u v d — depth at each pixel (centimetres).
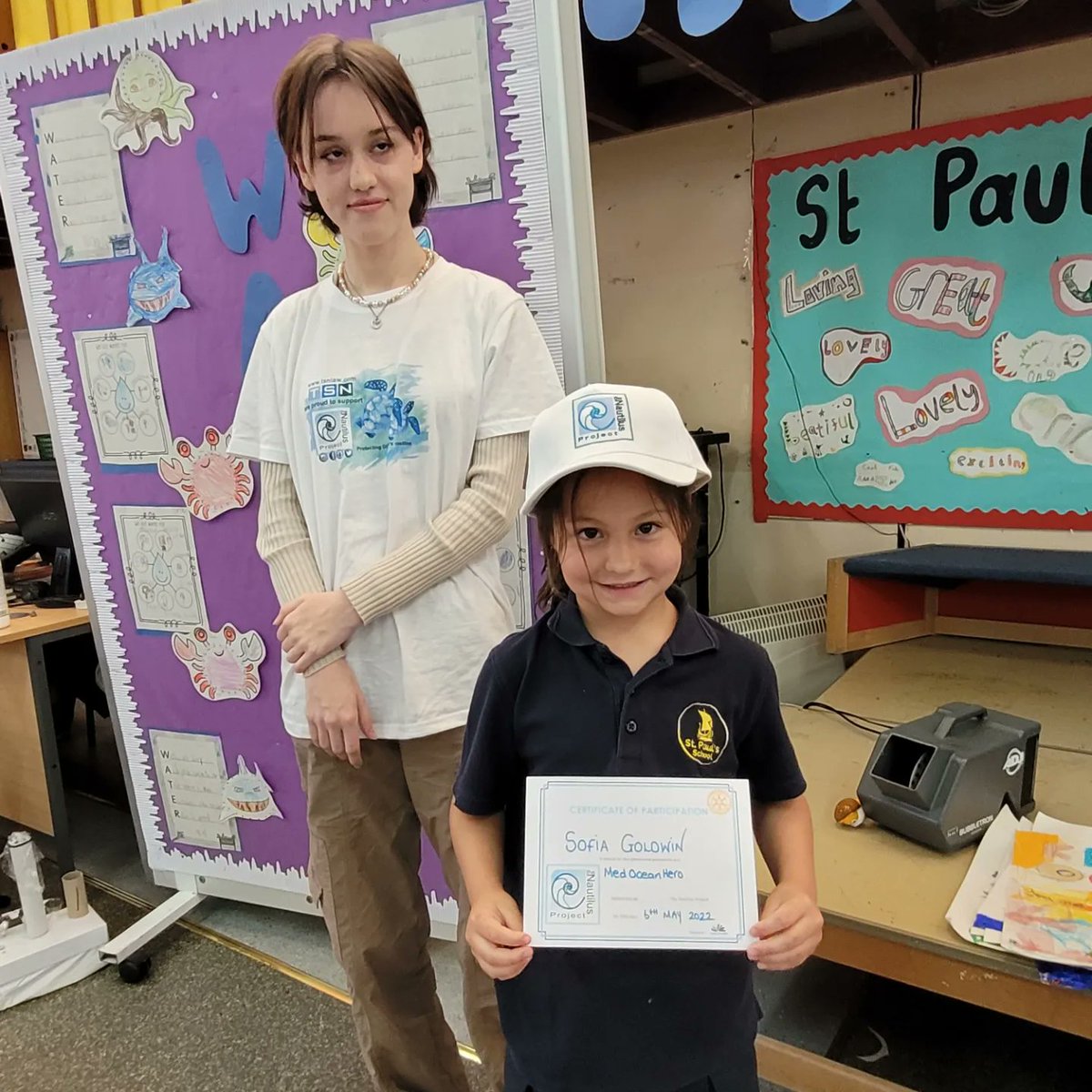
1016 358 227
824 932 127
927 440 242
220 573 177
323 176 108
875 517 253
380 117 105
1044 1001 111
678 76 253
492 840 94
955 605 243
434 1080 134
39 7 198
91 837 247
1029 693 200
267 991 178
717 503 279
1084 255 214
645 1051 86
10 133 169
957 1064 149
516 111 135
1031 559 211
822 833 147
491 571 121
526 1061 90
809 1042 155
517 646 91
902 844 142
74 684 278
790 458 263
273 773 185
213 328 165
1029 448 229
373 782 122
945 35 217
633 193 275
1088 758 168
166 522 179
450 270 118
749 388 268
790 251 251
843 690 208
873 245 239
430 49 137
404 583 111
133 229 166
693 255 269
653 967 86
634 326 284
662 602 91
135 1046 165
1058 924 115
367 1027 128
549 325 141
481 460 115
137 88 157
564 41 131
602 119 248
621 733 84
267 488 125
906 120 230
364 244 111
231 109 153
